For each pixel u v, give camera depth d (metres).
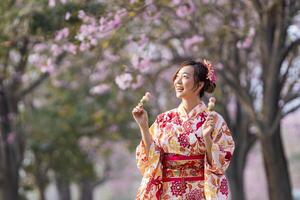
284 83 17.95
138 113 7.86
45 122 29.83
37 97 32.09
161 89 27.62
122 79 15.70
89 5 15.41
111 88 24.97
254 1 16.97
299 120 42.03
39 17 16.25
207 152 7.76
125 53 19.98
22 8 17.36
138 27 18.22
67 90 29.67
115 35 15.86
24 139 26.92
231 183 24.64
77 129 29.86
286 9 17.11
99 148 33.41
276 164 18.14
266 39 17.52
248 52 21.14
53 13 16.08
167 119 8.08
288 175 18.34
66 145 30.55
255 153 50.62
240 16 18.45
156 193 7.99
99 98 28.69
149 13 15.61
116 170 50.84
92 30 14.54
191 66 7.93
